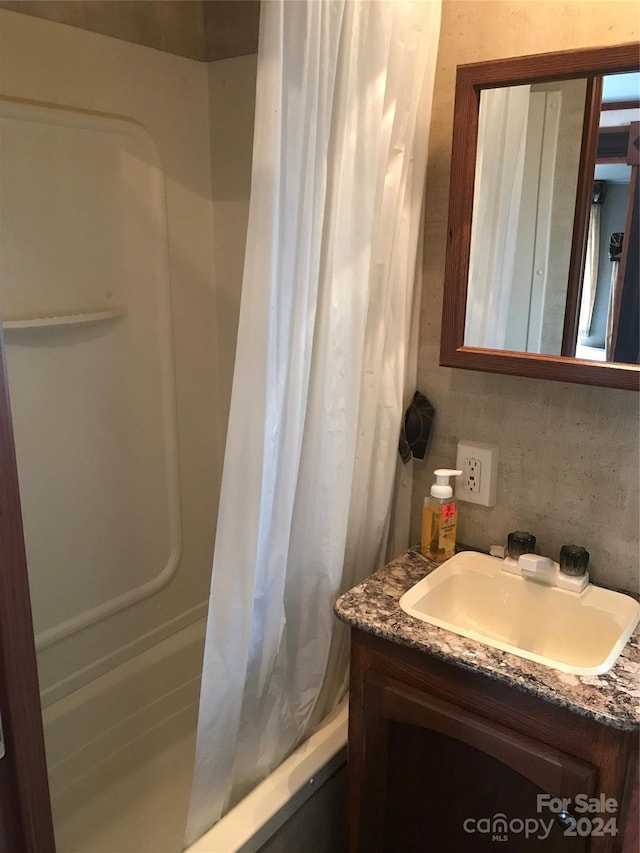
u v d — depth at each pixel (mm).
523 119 1231
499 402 1452
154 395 1831
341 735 1474
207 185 1874
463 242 1309
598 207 1195
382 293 1348
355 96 1169
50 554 1643
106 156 1608
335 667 1526
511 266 1286
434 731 1229
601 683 1084
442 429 1545
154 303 1787
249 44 1696
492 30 1320
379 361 1392
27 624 758
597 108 1169
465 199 1291
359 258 1243
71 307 1588
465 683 1176
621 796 1062
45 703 1677
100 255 1633
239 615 1201
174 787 1706
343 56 1127
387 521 1562
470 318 1343
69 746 1697
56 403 1596
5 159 1414
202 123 1828
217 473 2074
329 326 1245
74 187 1552
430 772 1261
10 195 1433
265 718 1370
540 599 1368
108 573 1791
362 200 1220
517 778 1153
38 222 1492
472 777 1210
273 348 1116
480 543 1539
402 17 1205
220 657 1202
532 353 1290
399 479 1595
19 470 1544
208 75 1805
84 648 1764
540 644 1369
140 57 1640
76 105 1521
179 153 1783
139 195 1698
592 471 1364
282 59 1010
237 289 1895
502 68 1213
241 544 1171
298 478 1315
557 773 1086
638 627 1256
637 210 1164
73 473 1662
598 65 1135
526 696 1112
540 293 1269
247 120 1754
